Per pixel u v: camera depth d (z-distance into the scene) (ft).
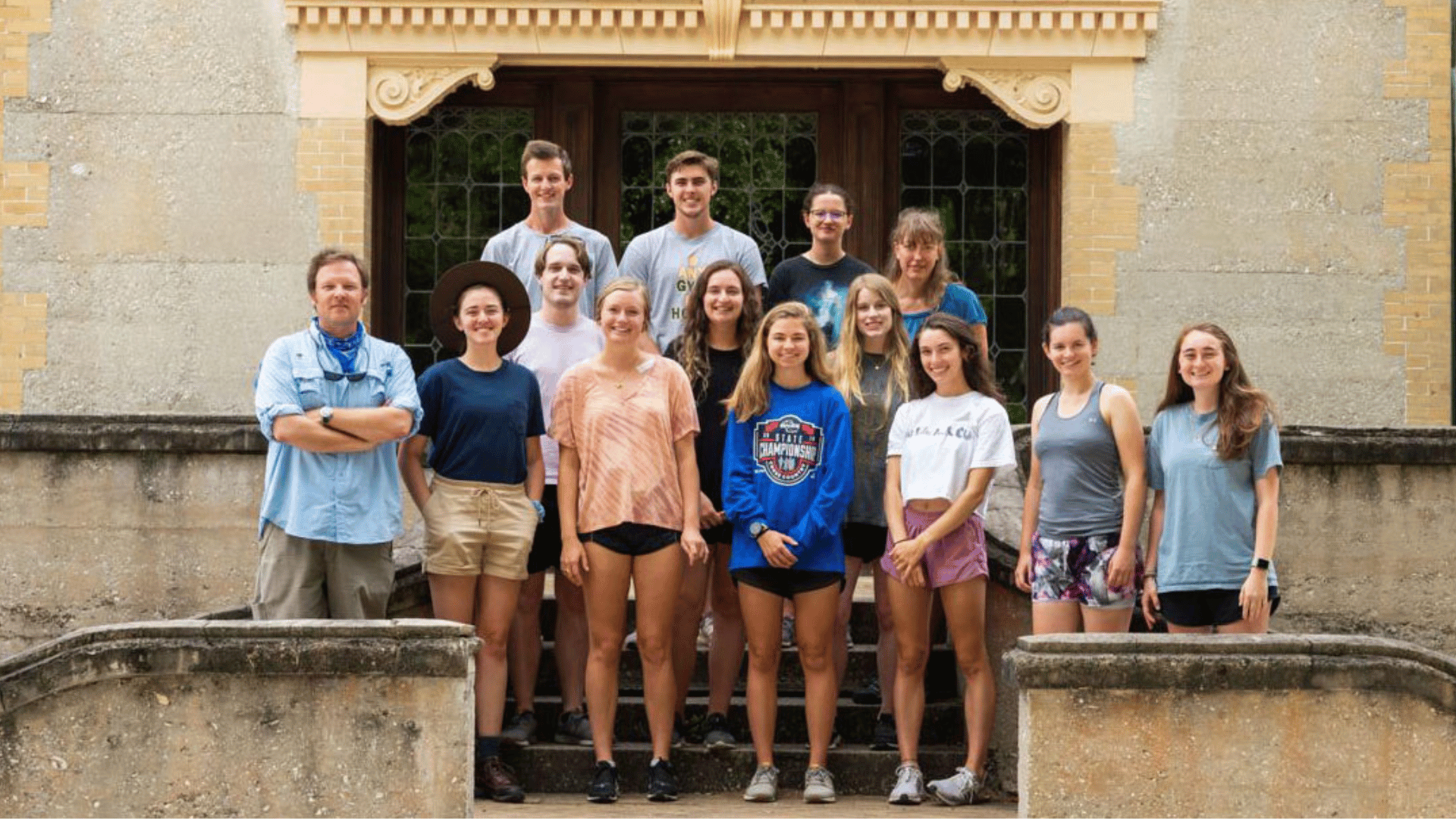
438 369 24.30
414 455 24.30
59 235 38.11
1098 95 38.27
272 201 38.27
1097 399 23.84
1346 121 38.27
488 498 23.76
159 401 37.96
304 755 20.11
